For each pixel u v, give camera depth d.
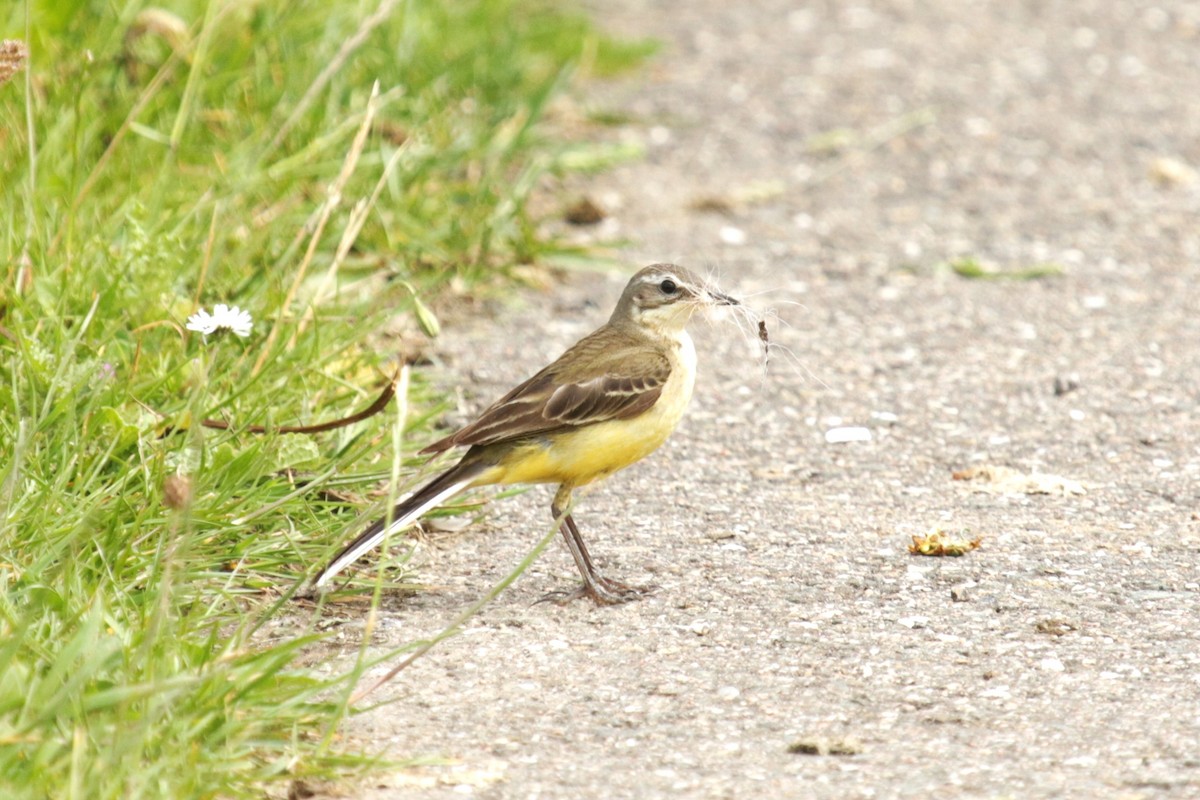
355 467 11.09
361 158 15.42
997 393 13.58
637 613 9.58
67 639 8.00
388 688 8.50
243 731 7.42
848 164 20.33
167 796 6.75
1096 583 9.89
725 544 10.67
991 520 11.02
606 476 10.16
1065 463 12.10
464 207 16.53
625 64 24.11
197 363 11.15
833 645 9.08
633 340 10.34
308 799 7.28
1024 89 23.33
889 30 26.86
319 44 17.34
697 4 28.77
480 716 8.18
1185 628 9.21
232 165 14.53
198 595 8.99
